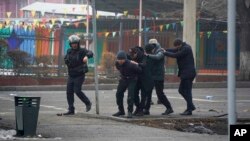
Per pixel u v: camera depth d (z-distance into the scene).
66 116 38.53
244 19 81.69
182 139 29.50
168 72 79.25
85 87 69.44
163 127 34.31
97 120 36.16
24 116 28.50
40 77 72.12
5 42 70.25
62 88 69.81
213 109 44.91
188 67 38.16
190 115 38.75
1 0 165.12
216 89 72.75
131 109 36.69
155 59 37.41
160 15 113.12
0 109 44.00
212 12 114.19
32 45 75.25
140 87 37.75
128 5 102.62
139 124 34.88
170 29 89.81
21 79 70.69
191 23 73.81
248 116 39.66
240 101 54.09
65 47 74.69
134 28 101.88
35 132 29.02
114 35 86.50
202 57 83.94
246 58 81.69
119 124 34.34
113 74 76.25
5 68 70.75
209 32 84.88
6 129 31.03
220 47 85.44
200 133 32.88
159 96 38.75
